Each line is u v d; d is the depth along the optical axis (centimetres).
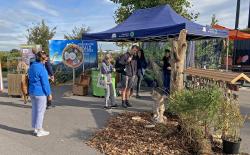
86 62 1645
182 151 571
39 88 678
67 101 1155
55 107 1028
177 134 648
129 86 1024
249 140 657
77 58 1480
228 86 581
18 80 1273
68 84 1719
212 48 1539
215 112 550
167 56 1180
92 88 1315
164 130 684
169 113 805
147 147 591
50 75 1002
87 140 653
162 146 595
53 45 1697
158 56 1494
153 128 713
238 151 566
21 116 898
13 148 604
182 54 810
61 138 669
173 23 1067
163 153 561
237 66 2023
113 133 688
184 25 959
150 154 557
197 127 572
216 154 561
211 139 605
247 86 1648
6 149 598
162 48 1474
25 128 759
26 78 1112
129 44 1727
